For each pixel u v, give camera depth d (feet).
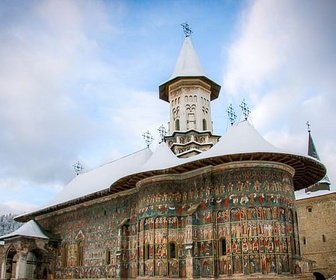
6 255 153.89
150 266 105.19
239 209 96.63
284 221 97.30
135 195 124.77
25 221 185.98
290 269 93.76
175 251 105.29
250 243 93.30
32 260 157.48
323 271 155.94
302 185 125.70
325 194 161.79
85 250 141.18
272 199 97.30
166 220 107.24
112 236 130.52
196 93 141.38
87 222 144.05
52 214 164.04
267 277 89.92
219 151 100.12
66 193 166.71
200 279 97.35
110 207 135.33
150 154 143.64
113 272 125.18
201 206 103.50
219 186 101.76
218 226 99.35
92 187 149.59
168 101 157.79
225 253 96.48
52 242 154.51
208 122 141.59
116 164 153.89
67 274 145.59
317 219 162.61
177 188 110.32
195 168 106.73
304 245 164.14
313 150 195.72
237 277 91.97
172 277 102.78
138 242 111.45
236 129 107.24
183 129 138.10
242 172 99.40
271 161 100.58
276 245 93.61
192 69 143.54
